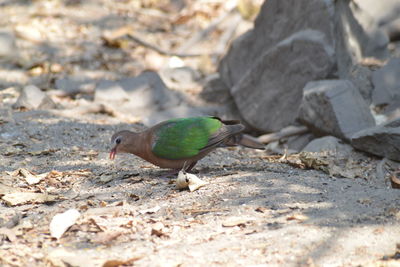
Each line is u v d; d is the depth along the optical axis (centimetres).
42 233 709
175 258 625
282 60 1424
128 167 1035
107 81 1600
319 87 1232
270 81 1460
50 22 2112
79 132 1291
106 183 936
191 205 798
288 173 960
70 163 1065
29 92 1457
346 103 1177
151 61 1877
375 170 1014
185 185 866
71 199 850
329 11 1351
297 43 1388
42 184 932
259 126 1485
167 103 1575
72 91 1608
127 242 677
